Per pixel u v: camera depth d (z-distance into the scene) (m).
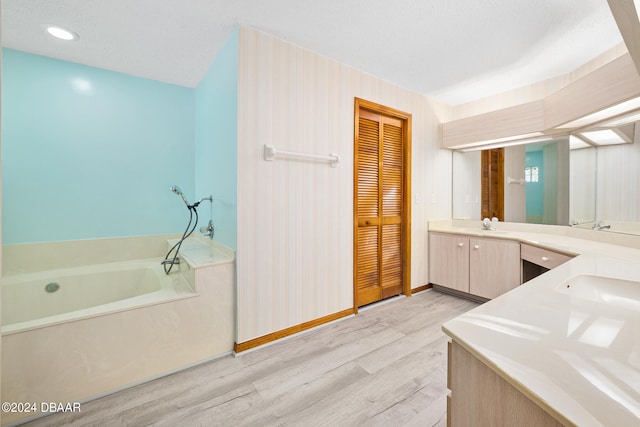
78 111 2.42
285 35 1.99
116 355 1.56
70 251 2.40
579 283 1.18
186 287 1.92
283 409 1.41
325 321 2.33
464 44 2.12
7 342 1.31
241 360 1.84
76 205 2.43
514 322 0.76
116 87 2.58
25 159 2.22
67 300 2.23
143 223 2.74
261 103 1.94
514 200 2.95
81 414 1.39
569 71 2.55
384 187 2.83
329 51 2.21
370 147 2.69
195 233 2.99
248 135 1.89
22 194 2.21
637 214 1.86
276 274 2.05
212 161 2.41
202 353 1.82
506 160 3.01
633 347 0.63
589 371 0.55
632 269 1.29
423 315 2.54
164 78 2.73
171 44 2.12
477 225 3.28
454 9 1.73
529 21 1.85
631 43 0.88
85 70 2.44
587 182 2.27
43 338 1.39
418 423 1.32
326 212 2.32
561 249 1.90
